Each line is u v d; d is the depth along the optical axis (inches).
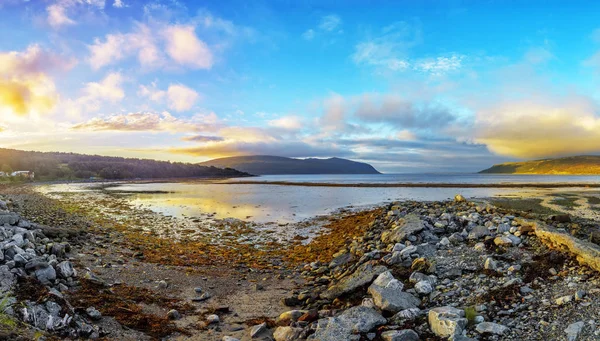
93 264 407.2
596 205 1200.2
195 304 334.3
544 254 355.6
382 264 397.7
